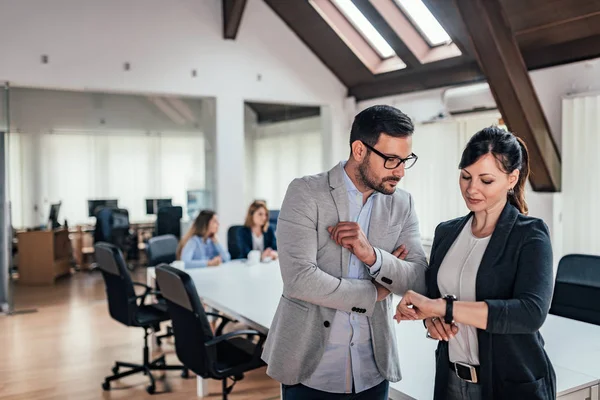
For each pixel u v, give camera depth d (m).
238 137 7.08
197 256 4.93
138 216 9.30
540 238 1.40
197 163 8.89
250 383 4.02
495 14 4.57
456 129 6.04
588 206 4.65
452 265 1.53
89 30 6.17
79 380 4.11
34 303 6.83
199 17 6.77
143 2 6.44
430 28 6.09
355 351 1.66
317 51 7.47
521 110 4.76
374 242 1.70
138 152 9.02
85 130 8.02
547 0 4.48
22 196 8.96
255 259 4.75
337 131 7.80
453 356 1.54
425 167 6.44
